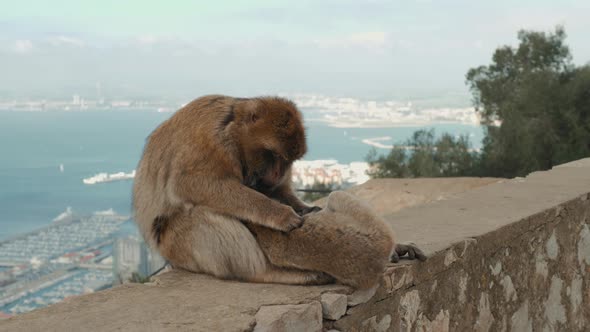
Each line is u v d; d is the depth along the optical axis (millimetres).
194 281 3580
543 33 22094
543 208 5402
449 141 20750
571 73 21703
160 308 3088
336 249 3375
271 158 3721
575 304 5883
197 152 3570
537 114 20484
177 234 3697
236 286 3488
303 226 3492
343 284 3432
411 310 3834
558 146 19719
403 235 4500
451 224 4875
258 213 3496
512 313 4875
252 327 2875
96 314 3006
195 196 3586
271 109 3682
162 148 3754
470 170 20484
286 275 3543
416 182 10742
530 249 5125
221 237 3559
